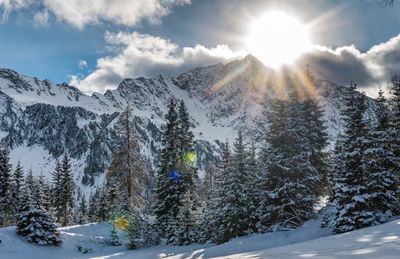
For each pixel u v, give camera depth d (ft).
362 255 24.48
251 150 111.45
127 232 126.11
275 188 97.40
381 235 35.88
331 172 106.73
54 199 233.35
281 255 31.50
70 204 245.45
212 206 116.37
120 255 105.60
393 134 94.02
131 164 140.97
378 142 85.81
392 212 82.43
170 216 122.83
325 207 103.09
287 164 96.37
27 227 113.09
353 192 80.79
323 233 81.97
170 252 100.94
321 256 26.27
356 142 82.28
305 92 113.39
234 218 103.45
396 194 80.79
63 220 239.91
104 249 121.39
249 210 104.78
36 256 104.99
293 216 94.12
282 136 99.91
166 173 131.13
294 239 82.23
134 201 139.44
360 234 40.96
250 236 95.55
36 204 117.80
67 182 231.71
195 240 117.19
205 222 116.16
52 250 112.68
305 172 98.27
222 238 105.81
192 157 135.85
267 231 96.58
